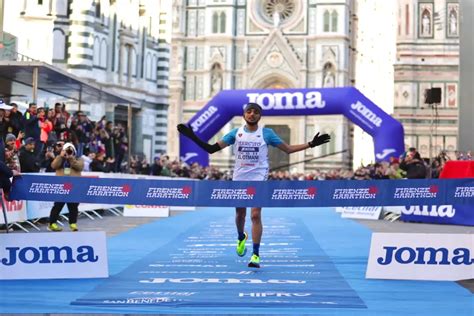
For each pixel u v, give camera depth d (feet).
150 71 172.35
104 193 37.65
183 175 125.90
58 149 69.10
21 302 30.12
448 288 34.30
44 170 75.31
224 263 42.57
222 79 242.58
